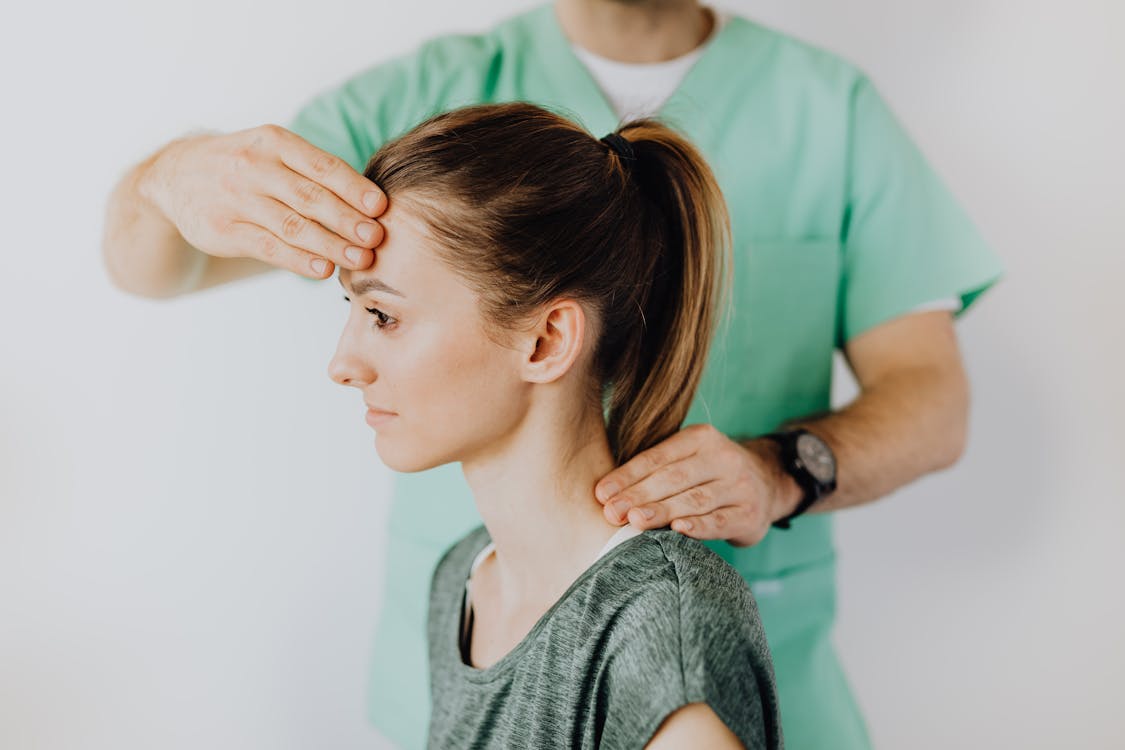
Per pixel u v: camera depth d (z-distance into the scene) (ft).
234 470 5.65
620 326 2.70
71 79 5.44
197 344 5.54
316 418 5.57
